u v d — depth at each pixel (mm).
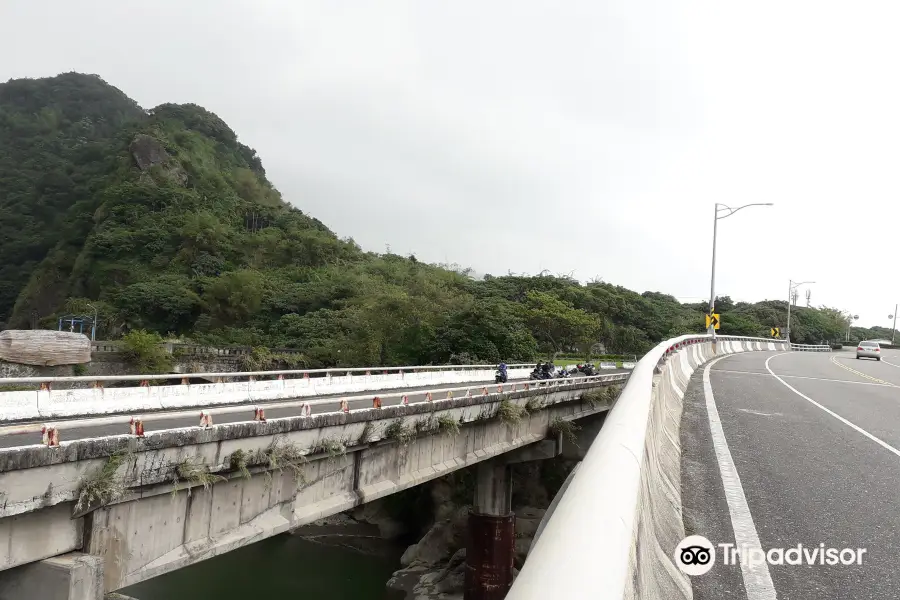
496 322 51125
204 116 180625
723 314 94500
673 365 17578
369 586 30875
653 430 6555
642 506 3551
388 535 38375
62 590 8680
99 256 109062
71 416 14750
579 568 1650
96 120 190375
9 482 8305
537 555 1855
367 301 64875
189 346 58812
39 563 8836
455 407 19906
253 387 20547
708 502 6906
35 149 166625
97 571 9109
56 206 141750
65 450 8961
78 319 82188
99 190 133875
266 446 12500
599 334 75250
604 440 3688
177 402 17625
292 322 79250
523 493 38000
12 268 128125
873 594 4715
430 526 37719
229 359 60625
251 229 135375
